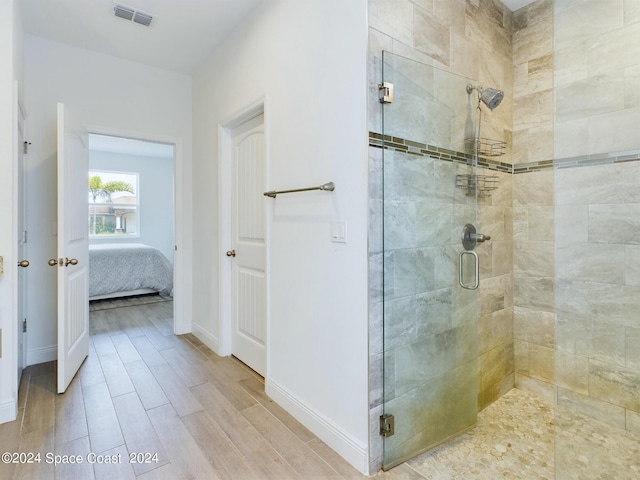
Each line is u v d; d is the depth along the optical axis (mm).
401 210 1732
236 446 1794
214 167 3141
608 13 1948
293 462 1682
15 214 2020
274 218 2252
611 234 1953
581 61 2049
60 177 2281
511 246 2521
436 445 1868
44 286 2920
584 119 2045
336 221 1768
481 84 2129
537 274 2426
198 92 3449
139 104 3336
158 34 2830
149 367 2762
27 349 2850
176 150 3562
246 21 2566
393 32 1712
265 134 2324
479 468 1683
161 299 5133
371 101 1610
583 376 2016
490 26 2303
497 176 2387
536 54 2385
